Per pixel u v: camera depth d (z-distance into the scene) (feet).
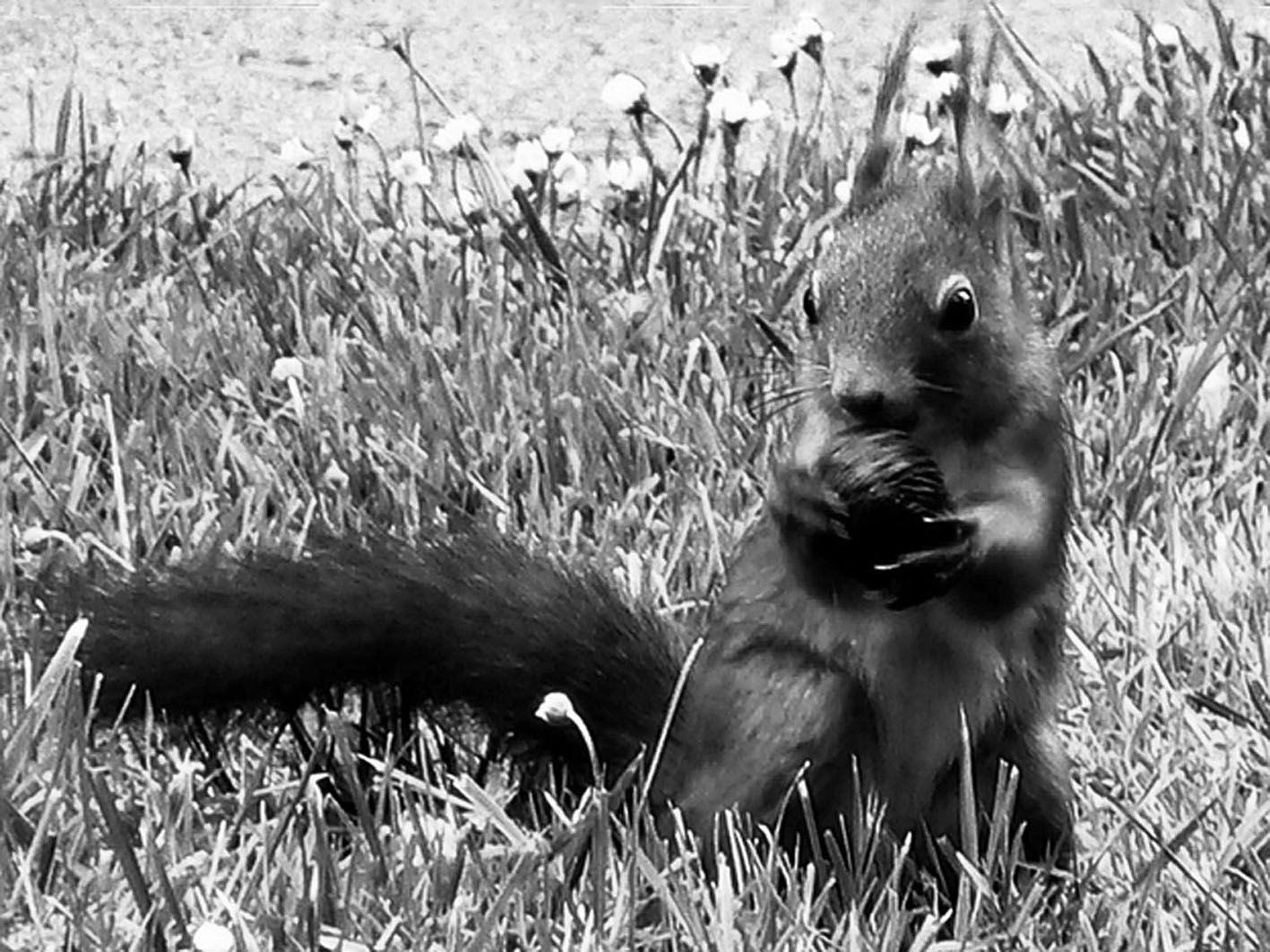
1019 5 51.88
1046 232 38.32
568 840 24.66
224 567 26.99
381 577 26.61
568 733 26.66
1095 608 30.17
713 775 24.91
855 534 23.80
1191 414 34.35
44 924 23.94
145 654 26.35
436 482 32.99
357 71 49.96
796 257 38.88
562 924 24.11
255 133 46.85
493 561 27.02
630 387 34.63
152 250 39.52
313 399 34.40
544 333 36.47
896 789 24.91
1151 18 49.90
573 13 52.95
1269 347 36.42
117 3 53.83
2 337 35.86
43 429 33.27
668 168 44.47
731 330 36.04
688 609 29.89
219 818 26.03
